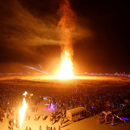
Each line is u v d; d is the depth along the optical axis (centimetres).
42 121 2041
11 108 2452
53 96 3062
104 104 2522
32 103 2766
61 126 1869
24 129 1822
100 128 1766
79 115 2092
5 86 4472
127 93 3195
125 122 1908
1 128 1841
